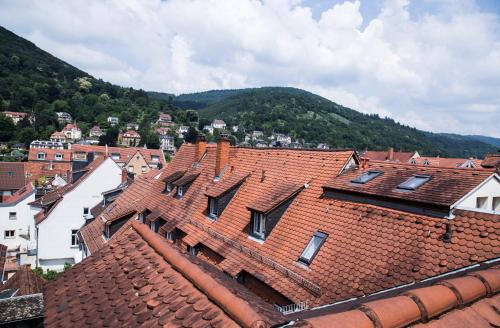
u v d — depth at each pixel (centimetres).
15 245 4928
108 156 4009
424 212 1084
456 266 891
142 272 550
